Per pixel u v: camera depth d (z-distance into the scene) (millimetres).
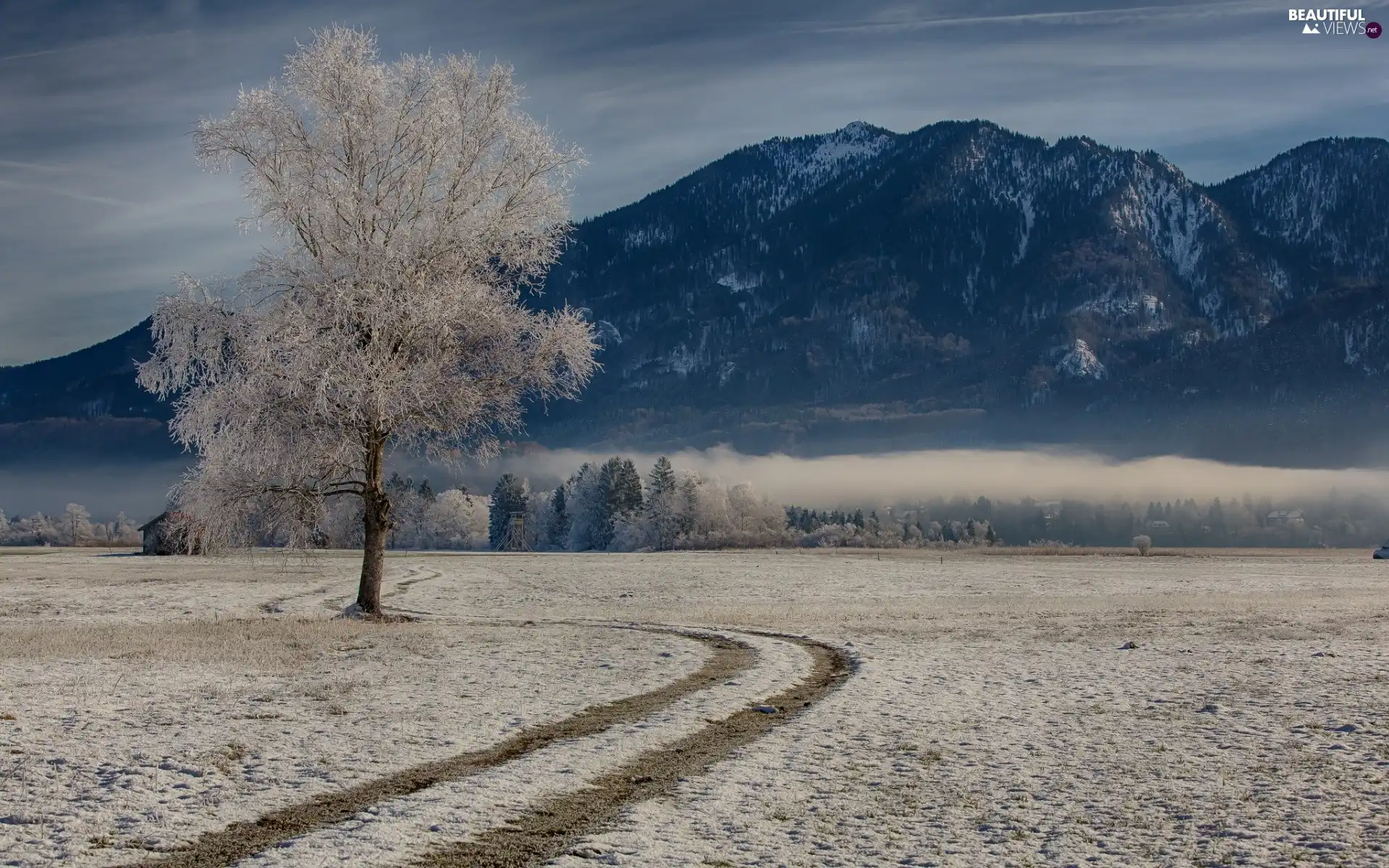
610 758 15164
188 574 72250
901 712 19078
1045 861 11023
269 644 27125
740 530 186375
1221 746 16156
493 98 34375
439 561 106312
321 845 11227
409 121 33562
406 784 13695
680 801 13109
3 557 101750
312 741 15852
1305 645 28750
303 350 30219
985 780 14188
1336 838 11641
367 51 33688
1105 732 17266
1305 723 17703
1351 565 105875
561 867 10703
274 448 31844
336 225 32844
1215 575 83125
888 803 13117
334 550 127250
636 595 56750
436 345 32688
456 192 33938
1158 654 27219
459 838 11547
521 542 185500
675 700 19906
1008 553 147000
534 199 34531
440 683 21500
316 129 33188
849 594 58125
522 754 15414
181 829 11703
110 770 13883
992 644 29656
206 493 33031
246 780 13641
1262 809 12789
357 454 34594
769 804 13016
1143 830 12023
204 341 31922
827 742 16469
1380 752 15562
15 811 12102
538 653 26641
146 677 21344
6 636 29000
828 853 11234
